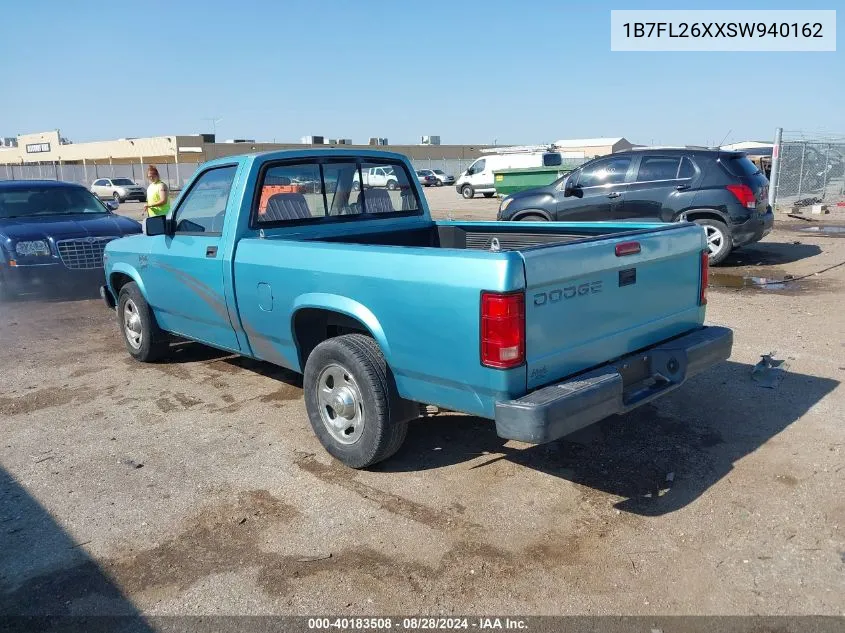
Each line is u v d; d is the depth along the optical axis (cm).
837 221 1639
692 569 317
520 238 550
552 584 309
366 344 401
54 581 321
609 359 380
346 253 395
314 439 468
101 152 6456
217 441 470
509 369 324
